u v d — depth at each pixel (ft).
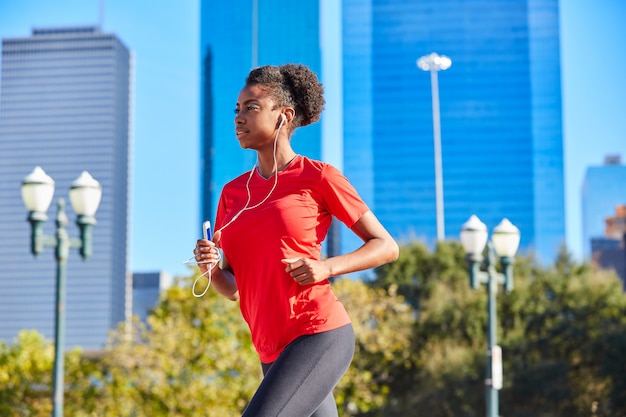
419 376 97.50
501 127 460.55
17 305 570.87
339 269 11.71
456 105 463.42
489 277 47.60
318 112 12.81
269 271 11.95
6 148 588.09
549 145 456.86
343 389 86.58
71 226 570.46
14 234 578.66
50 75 594.65
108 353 73.77
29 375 74.95
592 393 96.94
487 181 454.40
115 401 71.46
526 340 98.27
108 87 592.19
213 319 73.82
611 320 99.19
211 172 492.95
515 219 450.30
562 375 93.56
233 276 13.29
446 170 457.27
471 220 47.75
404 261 115.14
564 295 103.76
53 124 589.32
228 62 501.56
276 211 12.03
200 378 72.08
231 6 505.66
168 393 70.49
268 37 502.38
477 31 470.39
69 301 562.66
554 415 93.66
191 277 76.54
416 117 463.42
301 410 11.56
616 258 410.52
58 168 583.17
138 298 558.15
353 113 465.47
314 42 499.51
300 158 12.48
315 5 502.38
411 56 469.16
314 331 11.80
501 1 471.21
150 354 71.10
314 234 12.15
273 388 11.50
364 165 459.73
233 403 72.54
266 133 12.47
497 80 465.06
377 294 108.99
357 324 88.43
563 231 447.01
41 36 599.16
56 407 38.63
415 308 113.91
